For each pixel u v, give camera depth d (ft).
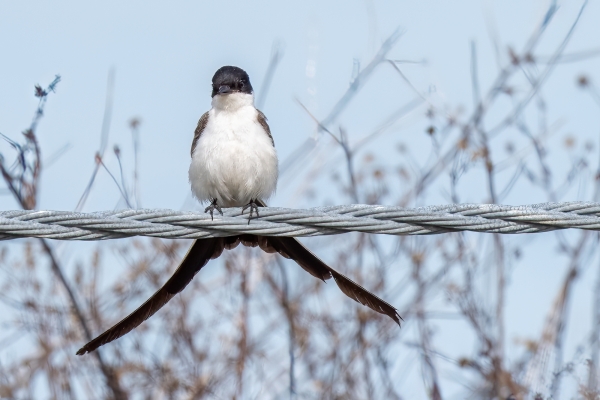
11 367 47.52
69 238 27.27
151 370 47.93
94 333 48.29
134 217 27.50
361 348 48.93
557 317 47.06
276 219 28.04
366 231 28.12
